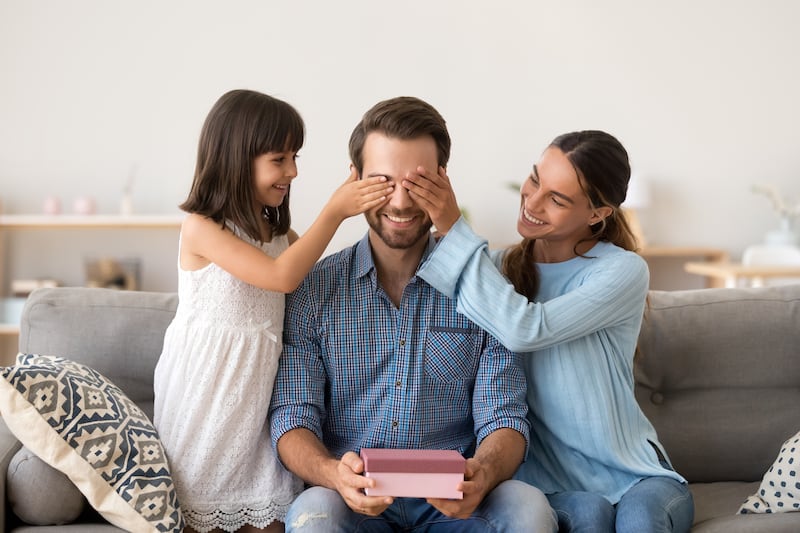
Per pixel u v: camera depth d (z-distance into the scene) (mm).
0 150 4570
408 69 4719
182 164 4629
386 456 1372
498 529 1426
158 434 1644
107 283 4422
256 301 1650
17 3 4527
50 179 4594
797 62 4844
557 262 1803
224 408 1614
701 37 4812
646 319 1981
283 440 1570
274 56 4648
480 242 1612
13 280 4617
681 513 1559
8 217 4172
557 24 4754
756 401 1969
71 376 1545
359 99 4699
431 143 1568
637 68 4805
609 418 1675
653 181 4852
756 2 4812
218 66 4621
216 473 1620
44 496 1487
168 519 1501
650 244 4871
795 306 2004
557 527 1466
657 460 1696
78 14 4551
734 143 4867
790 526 1567
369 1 4676
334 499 1416
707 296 2025
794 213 4703
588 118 4805
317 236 1587
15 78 4551
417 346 1661
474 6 4719
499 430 1583
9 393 1453
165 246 4672
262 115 1692
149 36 4586
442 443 1674
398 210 1562
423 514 1590
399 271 1691
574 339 1695
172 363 1664
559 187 1684
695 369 1970
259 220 1730
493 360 1657
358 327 1666
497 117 4766
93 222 4180
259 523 1628
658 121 4828
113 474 1492
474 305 1605
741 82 4840
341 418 1679
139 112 4605
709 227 4891
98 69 4578
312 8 4656
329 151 4703
